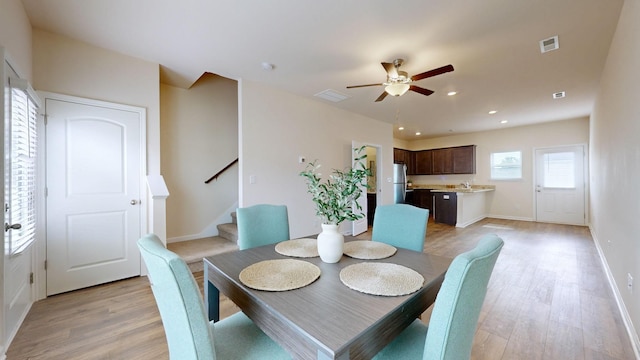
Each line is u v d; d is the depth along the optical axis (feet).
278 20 7.46
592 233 16.24
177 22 7.57
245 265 4.68
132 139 9.54
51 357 5.43
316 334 2.65
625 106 7.04
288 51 9.21
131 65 9.57
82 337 6.09
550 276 9.78
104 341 5.96
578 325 6.63
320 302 3.30
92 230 8.77
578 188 19.43
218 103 14.88
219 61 10.03
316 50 9.14
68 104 8.35
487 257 2.73
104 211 9.00
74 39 8.45
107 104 9.03
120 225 9.30
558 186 20.30
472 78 11.38
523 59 9.64
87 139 8.68
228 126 15.26
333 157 15.96
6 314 5.63
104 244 9.00
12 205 5.84
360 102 15.15
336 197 4.74
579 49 8.95
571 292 8.46
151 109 9.98
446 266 4.55
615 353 5.60
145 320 6.82
